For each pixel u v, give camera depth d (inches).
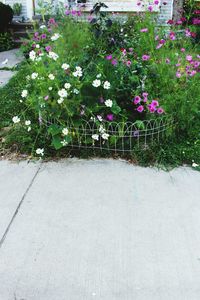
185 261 92.7
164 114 146.9
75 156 143.6
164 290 84.2
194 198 118.4
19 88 216.5
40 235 101.7
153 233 102.6
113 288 84.7
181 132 158.4
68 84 135.9
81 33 177.3
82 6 298.0
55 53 153.3
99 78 143.0
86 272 89.2
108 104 136.6
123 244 98.3
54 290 84.2
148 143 145.9
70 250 96.2
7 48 350.3
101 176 130.6
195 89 157.1
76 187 124.2
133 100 145.1
